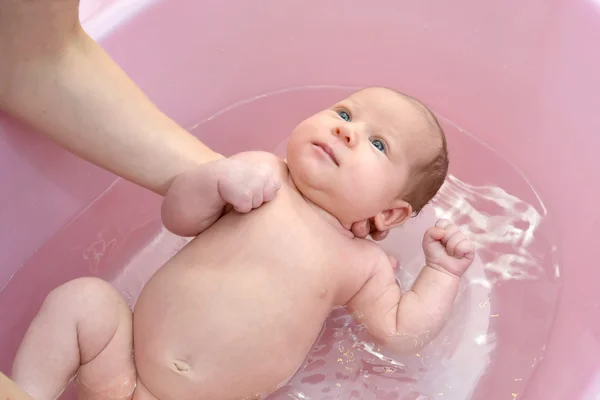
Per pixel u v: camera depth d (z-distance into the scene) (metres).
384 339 1.00
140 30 1.12
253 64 1.30
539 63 1.16
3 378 0.68
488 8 1.17
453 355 1.06
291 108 1.36
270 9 1.25
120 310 0.91
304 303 0.92
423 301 1.00
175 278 0.91
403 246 1.18
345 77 1.35
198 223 0.95
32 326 0.87
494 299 1.13
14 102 0.91
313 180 0.95
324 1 1.25
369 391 1.02
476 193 1.25
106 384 0.89
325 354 1.04
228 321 0.88
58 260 1.11
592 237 1.04
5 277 1.05
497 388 1.01
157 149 0.97
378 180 0.95
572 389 0.83
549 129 1.18
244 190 0.91
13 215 1.02
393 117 0.97
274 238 0.92
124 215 1.19
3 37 0.85
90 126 0.94
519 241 1.18
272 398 1.00
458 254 1.02
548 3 1.11
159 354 0.88
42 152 1.01
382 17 1.26
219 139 1.31
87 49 0.95
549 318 1.06
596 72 1.08
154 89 1.19
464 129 1.31
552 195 1.18
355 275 0.98
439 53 1.26
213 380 0.88
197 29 1.19
